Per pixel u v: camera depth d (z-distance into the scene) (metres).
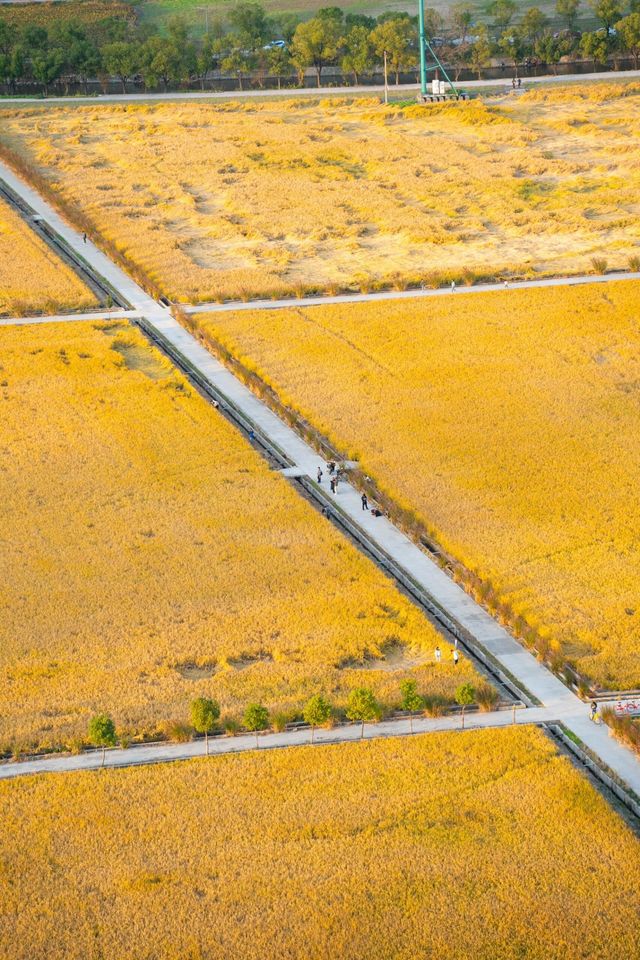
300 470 114.12
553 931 64.38
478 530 102.38
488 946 63.66
